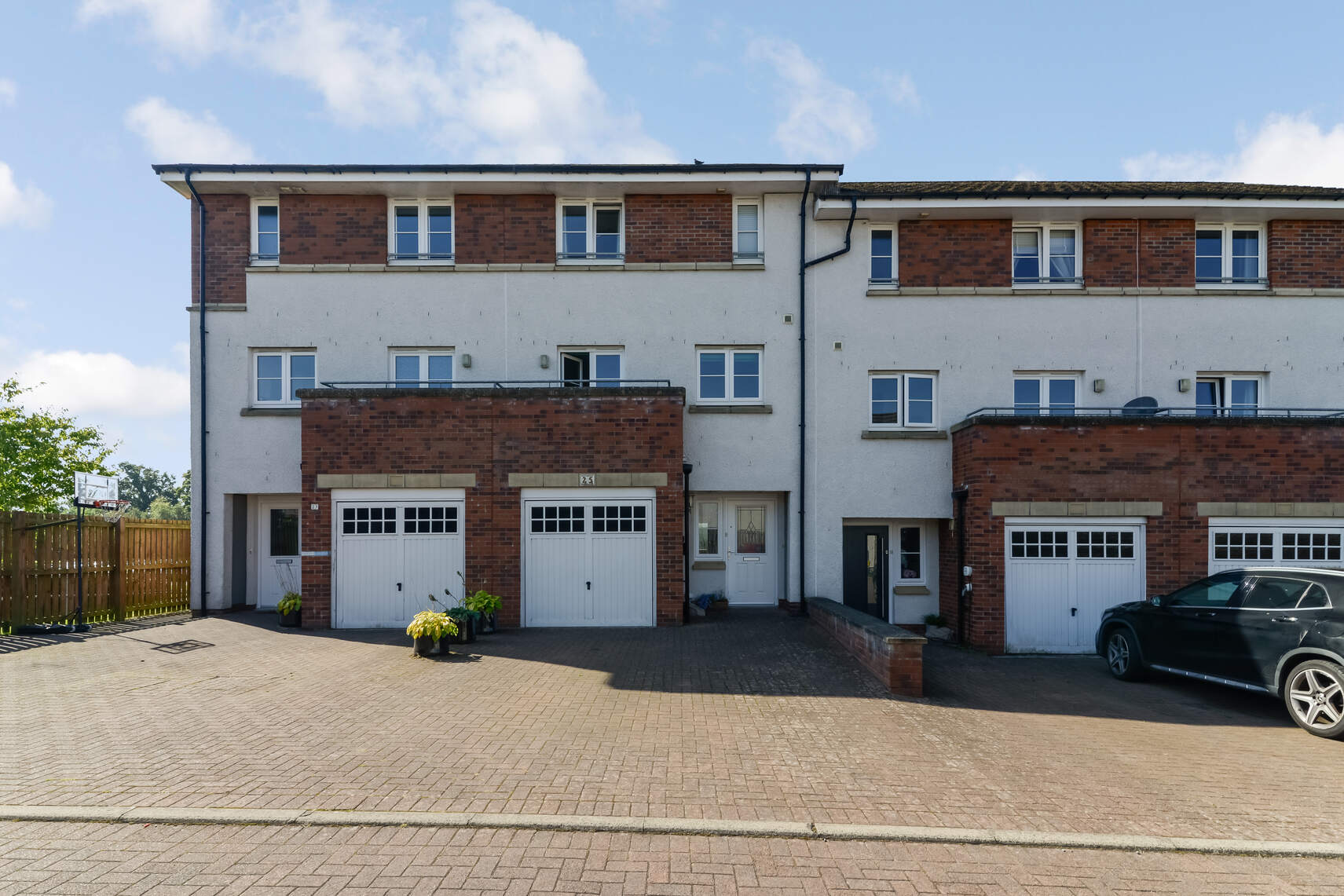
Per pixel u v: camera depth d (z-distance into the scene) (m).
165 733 6.35
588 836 4.49
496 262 13.95
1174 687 9.45
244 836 4.41
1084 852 4.46
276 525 14.59
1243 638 8.14
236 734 6.31
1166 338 13.84
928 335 13.91
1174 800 5.31
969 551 12.48
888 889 3.95
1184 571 12.09
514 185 13.58
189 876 3.93
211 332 13.79
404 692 7.84
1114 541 12.24
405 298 13.88
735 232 14.20
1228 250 14.05
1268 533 12.13
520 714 7.04
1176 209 13.45
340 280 13.86
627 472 12.34
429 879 3.94
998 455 12.31
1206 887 4.07
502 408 12.41
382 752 5.89
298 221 13.90
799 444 13.83
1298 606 7.72
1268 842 4.60
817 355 13.91
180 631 11.80
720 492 14.20
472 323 13.88
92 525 12.55
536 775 5.42
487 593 11.98
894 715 7.41
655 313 13.94
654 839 4.46
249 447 13.69
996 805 5.10
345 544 12.31
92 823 4.57
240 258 13.84
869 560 14.18
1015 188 13.76
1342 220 13.87
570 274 13.95
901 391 14.00
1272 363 13.80
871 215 13.82
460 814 4.70
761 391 13.95
